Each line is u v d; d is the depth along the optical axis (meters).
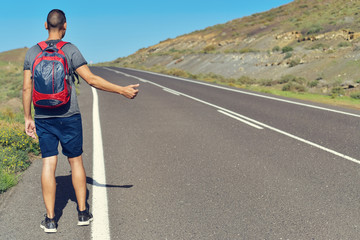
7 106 12.45
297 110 10.62
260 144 6.35
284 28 44.94
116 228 3.09
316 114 9.82
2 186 3.95
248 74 30.12
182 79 25.28
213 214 3.38
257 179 4.43
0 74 42.41
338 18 41.06
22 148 5.52
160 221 3.23
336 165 5.04
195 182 4.31
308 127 7.95
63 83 2.74
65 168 4.88
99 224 3.16
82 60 2.92
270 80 25.14
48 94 2.70
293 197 3.82
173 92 16.03
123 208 3.52
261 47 39.66
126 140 6.67
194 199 3.76
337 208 3.53
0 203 3.62
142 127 7.97
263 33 46.09
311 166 4.99
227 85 20.58
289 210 3.48
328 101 13.95
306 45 33.84
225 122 8.59
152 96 14.39
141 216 3.33
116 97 14.07
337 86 20.12
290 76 24.02
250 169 4.86
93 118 9.20
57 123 2.88
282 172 4.72
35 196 3.81
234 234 2.98
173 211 3.45
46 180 2.97
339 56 25.67
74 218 3.28
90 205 3.59
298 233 3.00
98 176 4.54
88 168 4.89
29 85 2.91
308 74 24.56
